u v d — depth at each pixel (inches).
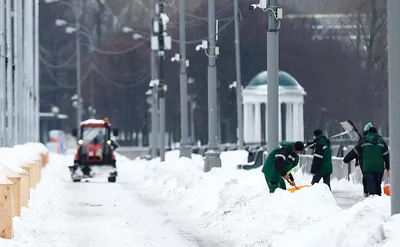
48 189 3275.1
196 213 2364.7
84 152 4269.2
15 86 3801.7
